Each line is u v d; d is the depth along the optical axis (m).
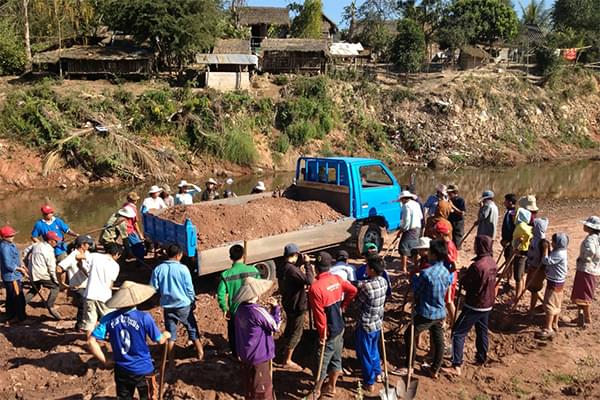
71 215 17.94
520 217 9.15
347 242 11.34
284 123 30.78
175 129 27.61
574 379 7.12
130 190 22.62
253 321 5.85
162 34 31.52
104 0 35.28
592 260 8.32
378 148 32.72
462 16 43.72
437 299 6.70
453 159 32.50
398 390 6.46
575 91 41.91
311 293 6.29
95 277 7.18
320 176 11.77
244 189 23.69
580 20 52.44
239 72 32.72
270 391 5.98
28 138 23.81
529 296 9.67
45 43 36.75
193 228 8.66
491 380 7.07
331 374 6.47
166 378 6.65
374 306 6.52
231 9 46.06
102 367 6.98
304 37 47.34
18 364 7.16
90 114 25.53
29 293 8.91
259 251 9.17
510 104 38.00
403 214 10.33
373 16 49.31
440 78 39.69
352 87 35.25
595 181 26.98
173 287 6.72
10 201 20.09
